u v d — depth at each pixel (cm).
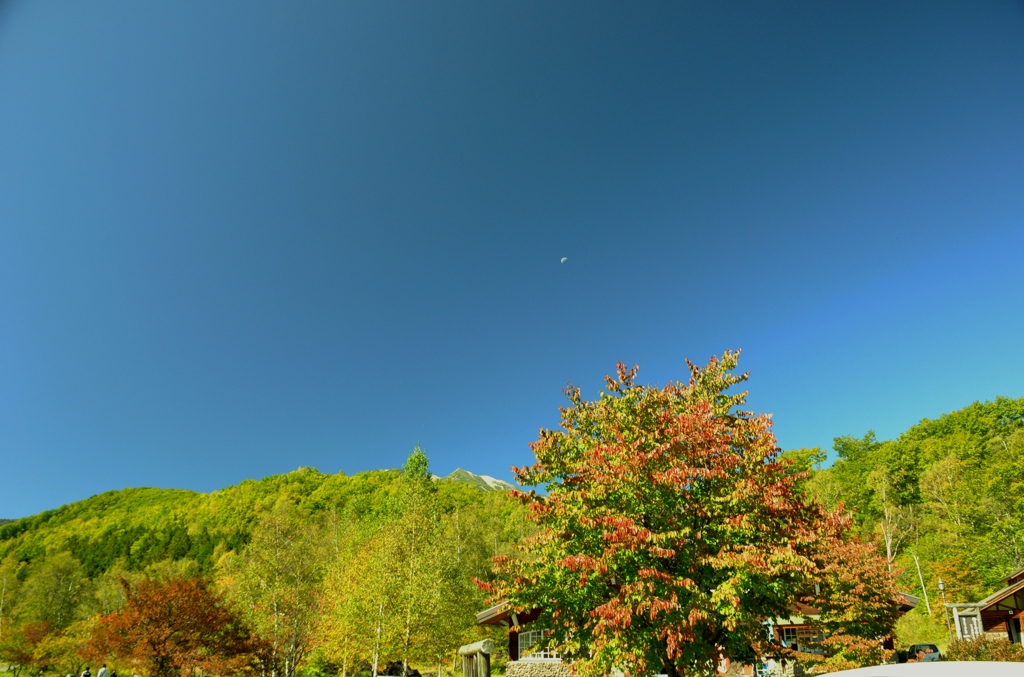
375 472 11094
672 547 992
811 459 6172
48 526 12012
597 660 1002
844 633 1541
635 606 930
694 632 930
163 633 2120
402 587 3067
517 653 2177
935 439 6238
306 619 2880
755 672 1482
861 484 6088
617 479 1019
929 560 4544
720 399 1349
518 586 1145
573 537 1107
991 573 4112
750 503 973
